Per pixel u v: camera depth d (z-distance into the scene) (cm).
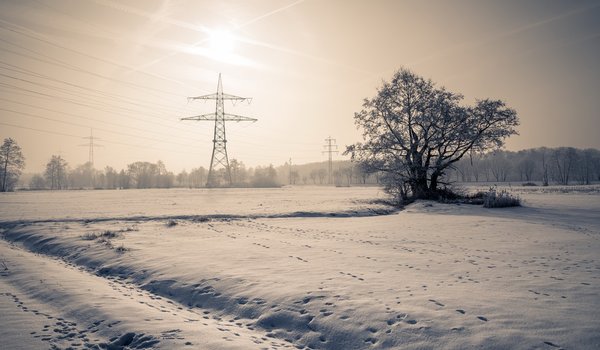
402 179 4134
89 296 980
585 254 1305
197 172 18325
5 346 687
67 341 719
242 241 1777
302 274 1096
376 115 4244
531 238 1689
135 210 3578
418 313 750
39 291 1043
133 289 1102
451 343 632
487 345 615
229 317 861
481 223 2252
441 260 1267
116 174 16662
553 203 3572
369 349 658
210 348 661
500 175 15738
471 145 3956
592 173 13050
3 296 1013
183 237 1936
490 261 1230
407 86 4128
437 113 3947
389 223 2453
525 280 973
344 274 1086
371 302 827
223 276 1101
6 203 4772
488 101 3888
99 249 1612
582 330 648
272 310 840
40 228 2367
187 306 954
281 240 1802
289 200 4934
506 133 3875
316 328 749
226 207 3856
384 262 1252
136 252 1502
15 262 1450
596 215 2617
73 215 3128
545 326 669
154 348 670
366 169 4197
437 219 2558
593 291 861
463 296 845
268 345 693
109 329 765
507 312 738
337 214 3117
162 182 15012
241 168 17438
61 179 14012
